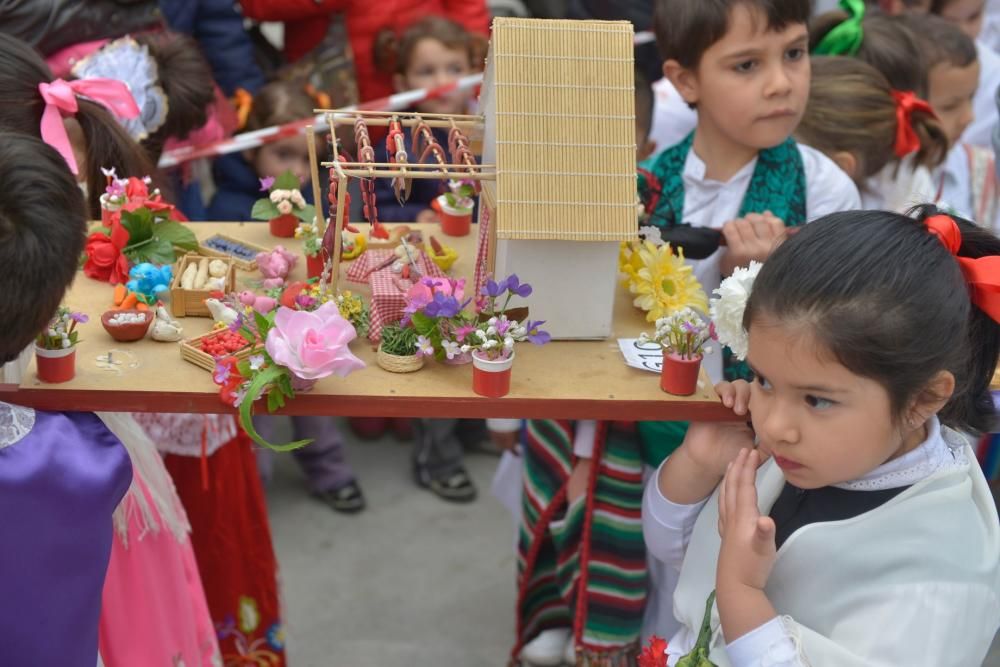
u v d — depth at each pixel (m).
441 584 2.61
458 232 1.75
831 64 2.16
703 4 1.68
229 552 1.89
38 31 2.08
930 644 1.07
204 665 1.68
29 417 1.18
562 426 1.85
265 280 1.51
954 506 1.13
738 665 1.12
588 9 3.44
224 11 2.81
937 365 1.06
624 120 1.34
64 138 1.54
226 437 1.79
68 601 1.17
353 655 2.37
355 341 1.37
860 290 1.04
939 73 2.50
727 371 1.76
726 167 1.85
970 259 1.14
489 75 1.43
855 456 1.08
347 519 2.83
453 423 2.90
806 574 1.16
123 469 1.21
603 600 1.79
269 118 2.72
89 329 1.36
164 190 2.03
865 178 2.18
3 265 1.08
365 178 1.38
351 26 3.02
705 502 1.37
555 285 1.37
